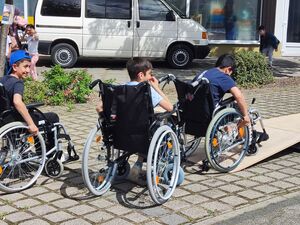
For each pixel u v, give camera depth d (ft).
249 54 37.09
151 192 14.07
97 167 17.24
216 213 14.03
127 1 43.62
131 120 14.47
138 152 14.82
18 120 15.42
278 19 58.13
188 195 15.29
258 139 18.86
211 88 16.67
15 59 15.52
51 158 16.42
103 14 43.52
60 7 42.86
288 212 14.23
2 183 15.47
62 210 14.06
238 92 17.01
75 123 24.25
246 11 55.62
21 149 15.51
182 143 17.58
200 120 17.03
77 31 43.29
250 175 17.25
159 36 44.70
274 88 36.68
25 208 14.14
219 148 16.98
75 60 44.14
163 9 44.65
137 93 14.14
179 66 45.93
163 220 13.50
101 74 41.50
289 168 18.19
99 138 15.43
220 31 55.26
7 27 26.71
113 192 15.44
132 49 44.39
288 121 23.91
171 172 15.33
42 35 42.86
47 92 28.60
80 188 15.70
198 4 54.13
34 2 48.52
